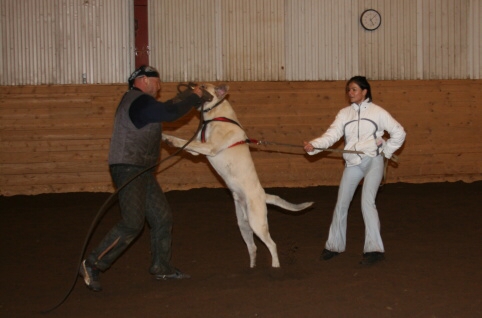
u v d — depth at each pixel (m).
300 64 12.29
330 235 6.33
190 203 9.93
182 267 6.25
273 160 11.73
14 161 11.18
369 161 6.08
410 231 7.77
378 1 12.40
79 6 11.67
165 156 11.30
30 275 6.02
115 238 5.25
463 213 8.91
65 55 11.69
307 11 12.26
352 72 12.41
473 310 4.74
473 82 12.51
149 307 4.96
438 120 12.31
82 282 5.76
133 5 11.77
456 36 12.58
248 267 6.18
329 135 6.08
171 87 11.76
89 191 11.34
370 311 4.74
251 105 11.80
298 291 5.27
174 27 11.94
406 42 12.48
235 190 5.74
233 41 12.09
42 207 9.81
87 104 11.49
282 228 8.09
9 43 11.55
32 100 11.36
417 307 4.82
